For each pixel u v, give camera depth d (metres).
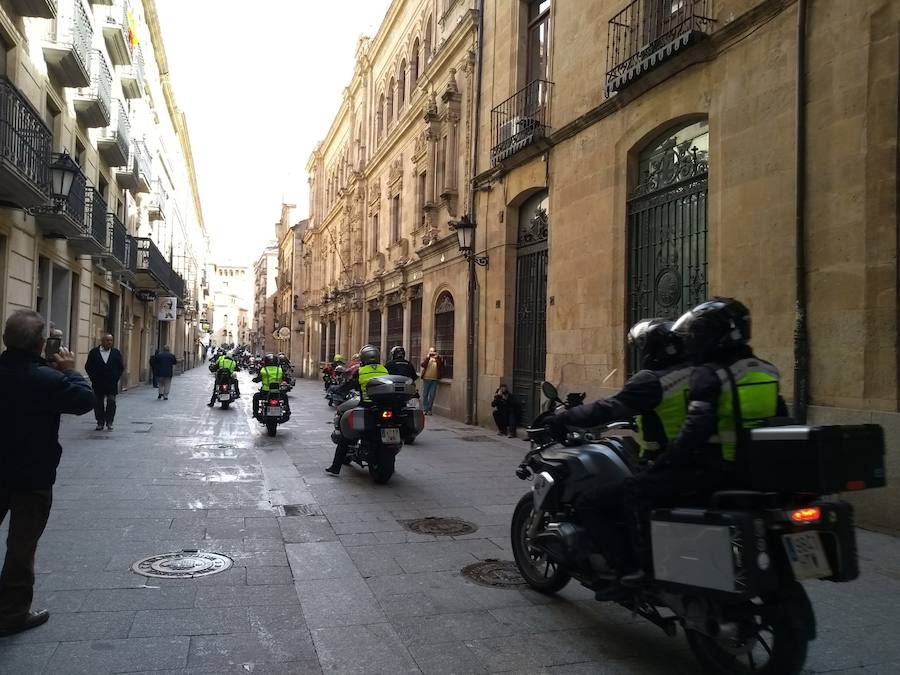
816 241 6.59
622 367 9.97
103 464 8.67
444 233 17.58
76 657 3.34
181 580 4.52
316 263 42.75
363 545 5.48
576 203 11.32
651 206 9.63
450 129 16.92
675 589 3.13
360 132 30.42
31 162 10.82
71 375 3.74
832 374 6.38
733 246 7.70
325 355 39.03
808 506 2.97
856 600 4.41
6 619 3.55
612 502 3.72
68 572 4.59
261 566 4.87
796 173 6.79
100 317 19.41
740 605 3.07
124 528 5.72
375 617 4.01
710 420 3.06
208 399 21.06
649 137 9.66
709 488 3.25
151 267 24.22
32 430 3.59
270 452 10.26
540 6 13.59
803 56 6.79
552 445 4.38
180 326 46.81
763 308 7.23
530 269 13.49
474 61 16.06
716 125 8.11
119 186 21.22
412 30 22.55
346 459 8.85
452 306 17.09
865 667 3.45
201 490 7.33
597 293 10.62
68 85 13.81
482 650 3.60
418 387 19.53
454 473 8.88
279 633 3.73
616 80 9.66
